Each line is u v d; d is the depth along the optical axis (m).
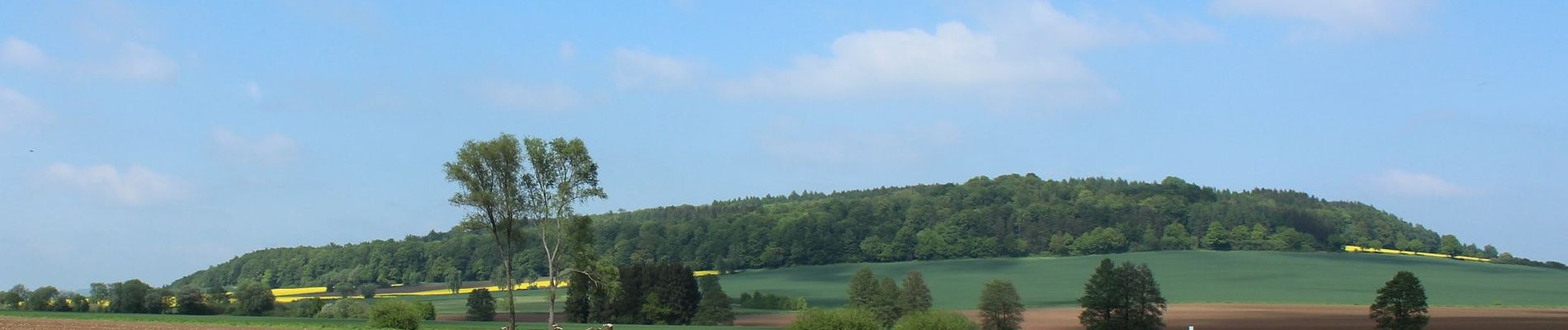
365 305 144.38
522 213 82.88
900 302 138.88
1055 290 197.88
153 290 150.62
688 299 147.38
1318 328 126.38
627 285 144.38
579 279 84.12
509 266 83.19
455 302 186.75
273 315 148.12
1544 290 187.75
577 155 83.00
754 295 183.88
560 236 82.75
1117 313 122.75
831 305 177.75
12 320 101.25
